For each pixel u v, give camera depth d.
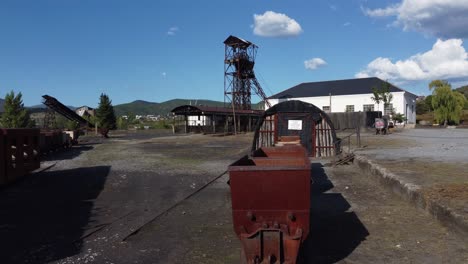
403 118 53.28
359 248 6.41
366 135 34.16
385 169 11.95
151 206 9.73
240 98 55.56
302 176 5.04
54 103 45.50
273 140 20.34
